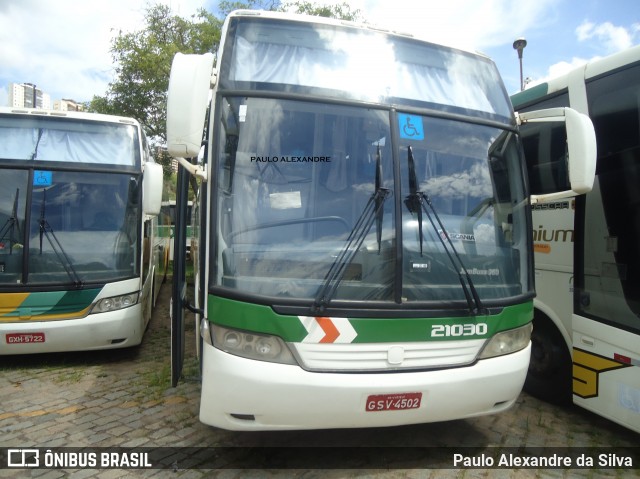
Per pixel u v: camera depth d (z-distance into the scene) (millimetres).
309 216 3203
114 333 5770
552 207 4500
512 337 3400
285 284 3010
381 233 3184
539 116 3811
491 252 3479
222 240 3105
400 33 3826
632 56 3795
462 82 3832
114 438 3914
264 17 3592
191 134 2994
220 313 3004
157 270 10008
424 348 3117
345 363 2977
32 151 5922
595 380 3926
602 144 3990
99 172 6086
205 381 3031
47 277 5605
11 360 5988
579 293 4090
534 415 4453
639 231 3645
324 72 3486
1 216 5621
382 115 3422
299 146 3301
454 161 3521
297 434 3965
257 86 3346
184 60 3062
